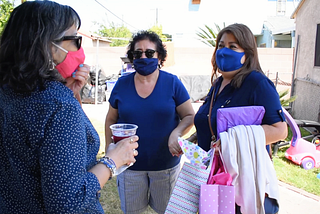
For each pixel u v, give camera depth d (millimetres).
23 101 1095
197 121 2248
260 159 1761
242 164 1750
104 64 13094
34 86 1086
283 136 1862
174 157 2521
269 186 1806
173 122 2496
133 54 2434
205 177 1744
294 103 8617
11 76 1065
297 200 3549
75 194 1045
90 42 14133
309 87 7328
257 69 2010
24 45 1068
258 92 1880
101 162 1291
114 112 2643
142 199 2572
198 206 1757
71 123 1081
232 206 1650
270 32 19719
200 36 18922
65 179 1026
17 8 1133
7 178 1172
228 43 2027
